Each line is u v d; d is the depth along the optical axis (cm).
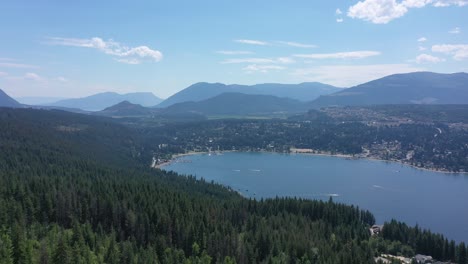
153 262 16838
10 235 16362
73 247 16125
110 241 17638
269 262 19200
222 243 19525
